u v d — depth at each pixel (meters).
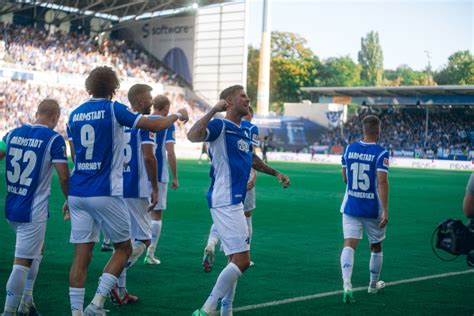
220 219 4.45
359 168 5.62
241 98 4.55
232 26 49.66
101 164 4.36
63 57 44.06
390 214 13.24
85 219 4.41
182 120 4.60
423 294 5.89
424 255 8.16
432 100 47.78
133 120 4.31
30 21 47.31
